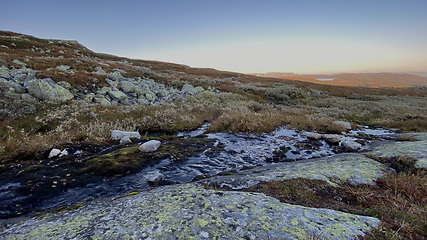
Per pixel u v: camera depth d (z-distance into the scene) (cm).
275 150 920
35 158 727
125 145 917
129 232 297
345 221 311
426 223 292
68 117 1120
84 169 644
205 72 5762
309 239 266
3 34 5166
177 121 1422
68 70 2178
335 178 508
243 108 1994
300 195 424
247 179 517
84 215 375
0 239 311
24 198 483
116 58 5919
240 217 324
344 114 2186
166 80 3062
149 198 417
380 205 382
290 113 2023
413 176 505
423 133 1257
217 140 1072
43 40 5675
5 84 1300
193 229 296
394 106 2703
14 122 970
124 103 1830
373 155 731
